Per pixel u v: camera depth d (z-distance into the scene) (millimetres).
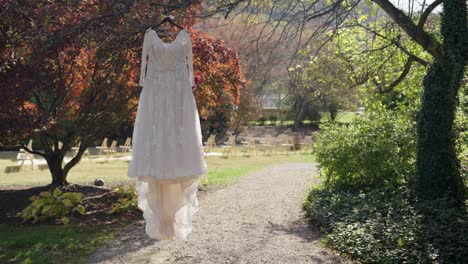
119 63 10414
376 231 7215
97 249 7426
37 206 9383
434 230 6742
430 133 8492
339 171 11016
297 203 11453
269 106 43500
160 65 4477
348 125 11992
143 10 7402
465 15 7984
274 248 7426
